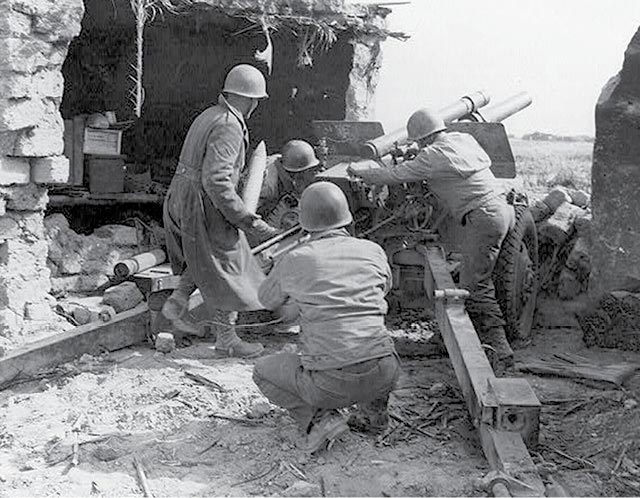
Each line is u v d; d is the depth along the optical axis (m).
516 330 7.45
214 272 6.52
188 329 6.96
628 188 7.07
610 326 7.25
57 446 4.96
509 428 4.66
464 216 6.81
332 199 5.03
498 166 8.11
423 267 7.98
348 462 4.81
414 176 6.83
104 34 11.23
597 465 4.80
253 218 6.46
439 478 4.58
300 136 11.75
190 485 4.53
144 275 7.16
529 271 7.54
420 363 6.82
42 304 7.13
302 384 4.83
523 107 9.38
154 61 11.88
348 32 10.94
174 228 6.70
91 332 6.70
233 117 6.43
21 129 6.74
